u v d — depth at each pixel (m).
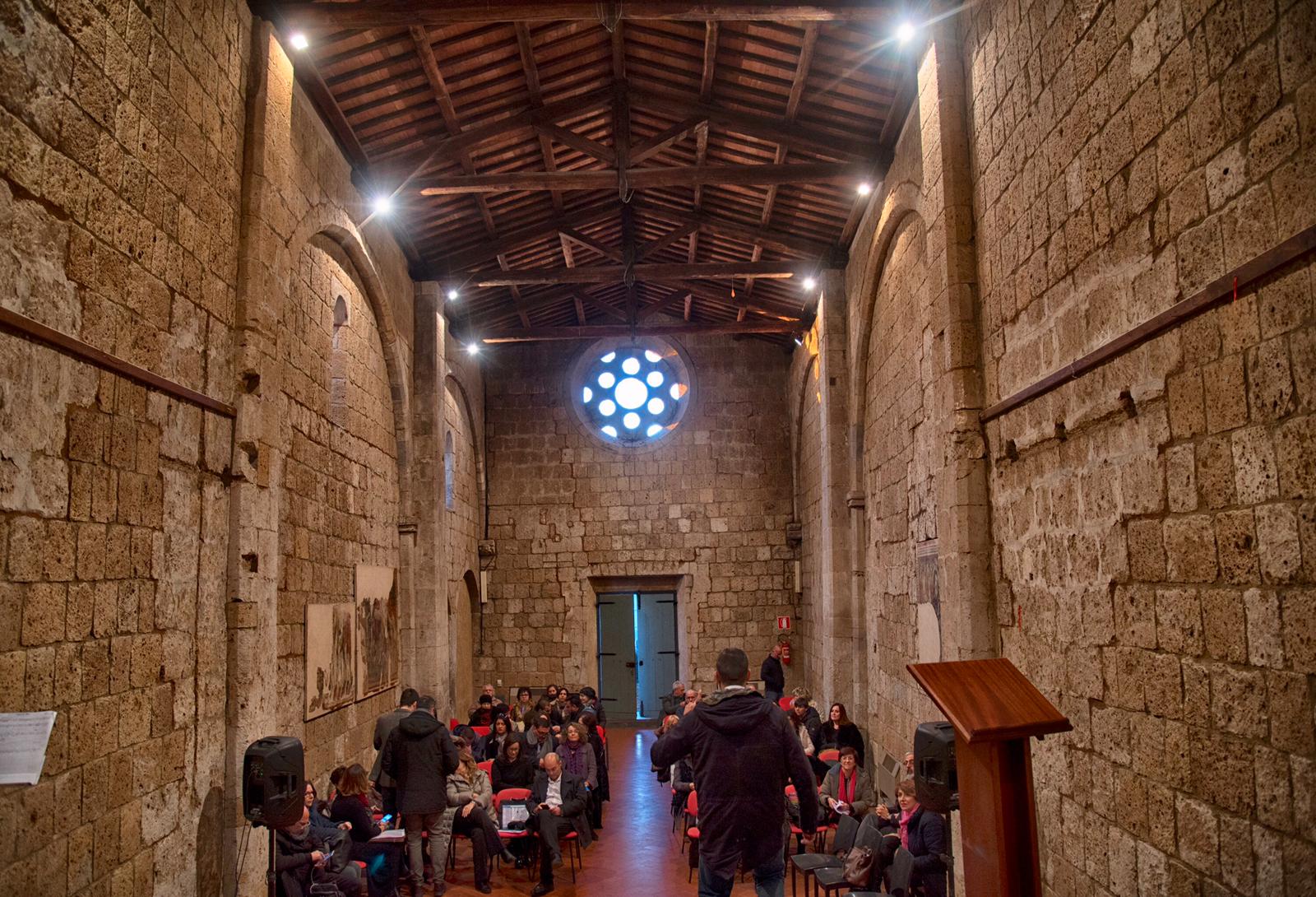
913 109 8.08
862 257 10.93
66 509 4.18
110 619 4.52
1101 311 4.64
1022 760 3.10
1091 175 4.73
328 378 8.45
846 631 11.89
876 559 11.01
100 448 4.46
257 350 6.15
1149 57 4.13
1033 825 3.05
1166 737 4.04
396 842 7.15
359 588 9.23
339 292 8.85
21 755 3.73
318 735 7.92
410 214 10.59
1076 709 4.94
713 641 16.67
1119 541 4.46
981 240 6.41
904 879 5.68
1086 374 4.79
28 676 3.89
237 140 6.21
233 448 5.95
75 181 4.29
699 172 9.50
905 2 6.96
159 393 5.05
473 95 8.92
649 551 16.86
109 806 4.44
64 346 4.14
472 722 12.28
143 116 4.94
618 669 17.20
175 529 5.20
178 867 5.09
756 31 8.10
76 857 4.16
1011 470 5.88
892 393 9.93
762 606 16.75
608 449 17.03
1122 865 4.43
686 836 8.59
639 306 16.42
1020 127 5.68
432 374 11.59
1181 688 3.93
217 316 5.82
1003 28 5.92
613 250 12.12
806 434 15.52
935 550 8.06
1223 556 3.64
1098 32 4.61
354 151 8.62
